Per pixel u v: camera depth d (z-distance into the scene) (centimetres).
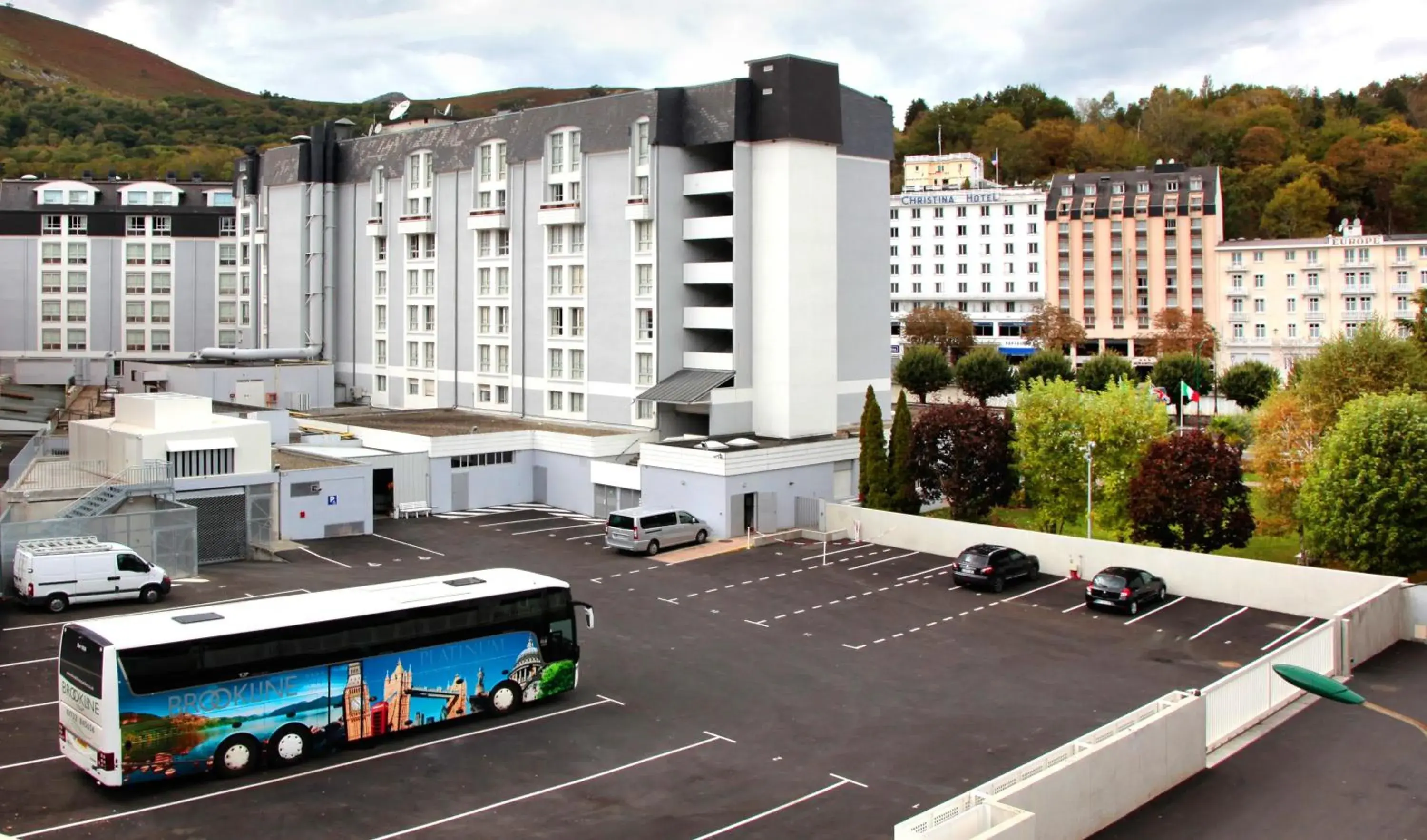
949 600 5062
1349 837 2750
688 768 3172
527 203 8531
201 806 2880
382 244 9912
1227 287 15112
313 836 2716
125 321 12494
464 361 9194
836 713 3634
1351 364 6312
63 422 8788
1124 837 2748
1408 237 13950
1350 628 4050
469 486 7306
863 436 6494
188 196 13125
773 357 7462
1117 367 12175
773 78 7350
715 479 6406
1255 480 7825
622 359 7944
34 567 4553
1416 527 4969
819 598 5094
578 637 4456
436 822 2808
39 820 2767
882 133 8238
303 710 3184
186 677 2989
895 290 17225
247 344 12344
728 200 8019
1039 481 6147
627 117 7756
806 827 2794
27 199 12588
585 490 7256
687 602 5028
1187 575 5147
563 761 3216
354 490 6406
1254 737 3409
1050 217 16150
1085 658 4238
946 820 2358
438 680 3444
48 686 3716
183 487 5672
